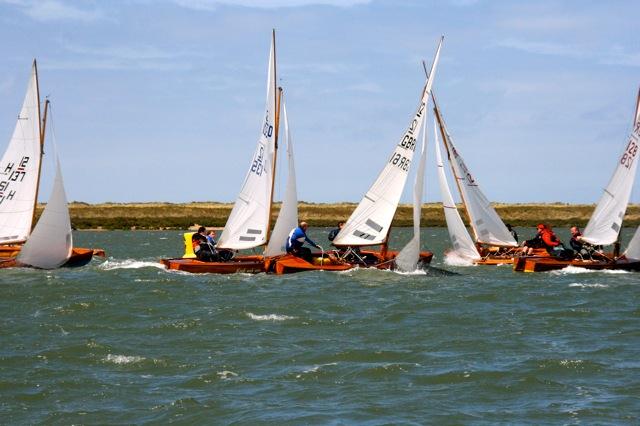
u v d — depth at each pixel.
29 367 33.38
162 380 31.61
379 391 30.20
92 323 42.00
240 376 31.98
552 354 35.38
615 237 67.62
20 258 64.62
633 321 43.16
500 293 53.19
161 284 56.22
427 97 62.09
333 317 43.66
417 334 39.47
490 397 29.61
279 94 63.41
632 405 28.64
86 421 27.33
